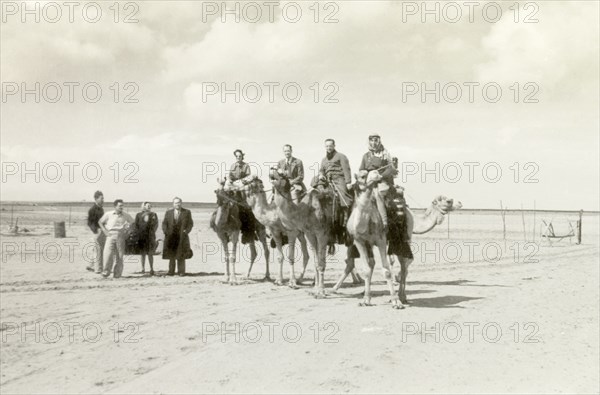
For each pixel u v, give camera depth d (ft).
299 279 53.72
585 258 81.15
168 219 59.11
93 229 57.62
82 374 26.07
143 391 23.98
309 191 47.24
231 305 41.50
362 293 47.21
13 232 115.96
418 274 62.23
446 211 44.29
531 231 154.10
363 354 28.86
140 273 60.80
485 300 43.86
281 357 28.40
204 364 27.40
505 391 23.99
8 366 27.20
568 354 29.30
